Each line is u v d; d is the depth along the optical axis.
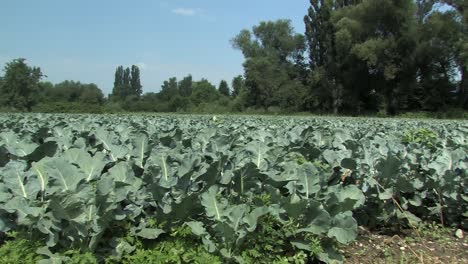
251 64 71.00
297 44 76.00
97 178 4.65
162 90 93.69
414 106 57.59
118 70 134.00
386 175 5.63
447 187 5.84
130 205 4.51
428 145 7.84
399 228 5.74
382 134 9.58
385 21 56.03
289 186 4.80
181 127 10.91
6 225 4.22
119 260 4.07
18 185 4.45
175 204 4.39
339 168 5.85
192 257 4.13
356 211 5.75
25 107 57.59
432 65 56.22
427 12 59.16
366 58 53.97
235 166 5.14
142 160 5.58
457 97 56.00
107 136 7.01
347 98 61.00
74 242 4.03
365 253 5.09
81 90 76.88
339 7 66.75
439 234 5.63
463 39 51.84
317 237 4.54
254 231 4.42
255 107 71.31
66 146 6.30
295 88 68.94
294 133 8.14
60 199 3.77
